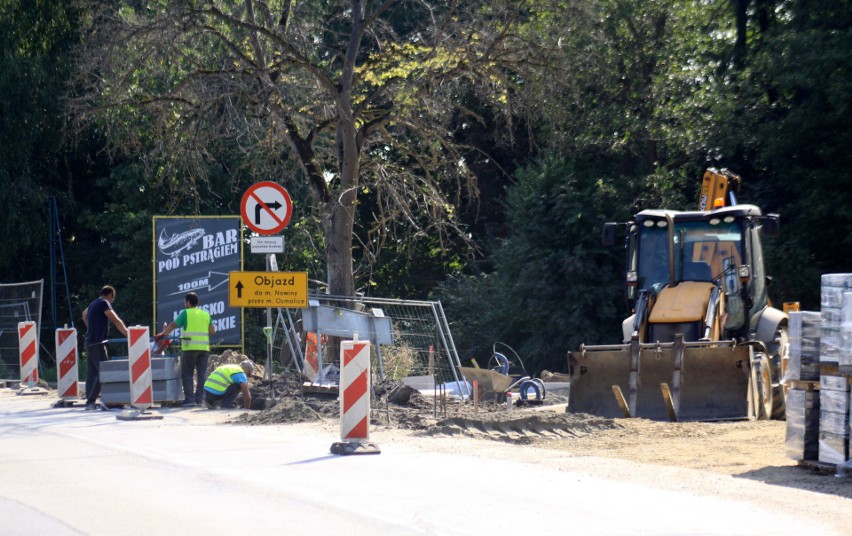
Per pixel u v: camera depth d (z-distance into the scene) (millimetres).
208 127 40875
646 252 34500
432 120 41875
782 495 17531
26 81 65438
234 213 69562
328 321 33625
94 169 75375
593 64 46312
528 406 37219
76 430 26234
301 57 40312
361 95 43438
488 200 82500
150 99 40750
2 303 49688
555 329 67875
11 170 68125
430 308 38188
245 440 24000
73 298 75438
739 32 65000
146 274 70312
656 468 20297
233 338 42094
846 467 19219
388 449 22500
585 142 64938
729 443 24141
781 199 63219
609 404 30047
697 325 31125
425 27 41656
